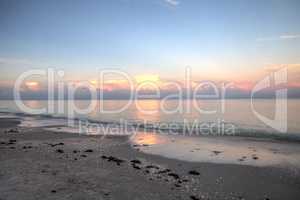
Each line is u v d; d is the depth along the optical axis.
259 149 15.85
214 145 17.22
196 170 11.09
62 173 9.50
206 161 12.73
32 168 9.99
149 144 17.47
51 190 7.68
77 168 10.34
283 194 8.36
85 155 13.06
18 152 13.02
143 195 7.71
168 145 17.11
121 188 8.22
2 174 9.07
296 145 17.22
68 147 15.41
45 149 14.18
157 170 10.82
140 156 13.69
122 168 10.75
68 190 7.76
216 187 8.93
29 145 15.45
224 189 8.75
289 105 54.75
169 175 10.09
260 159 13.12
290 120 31.22
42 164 10.68
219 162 12.52
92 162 11.53
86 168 10.42
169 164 12.06
